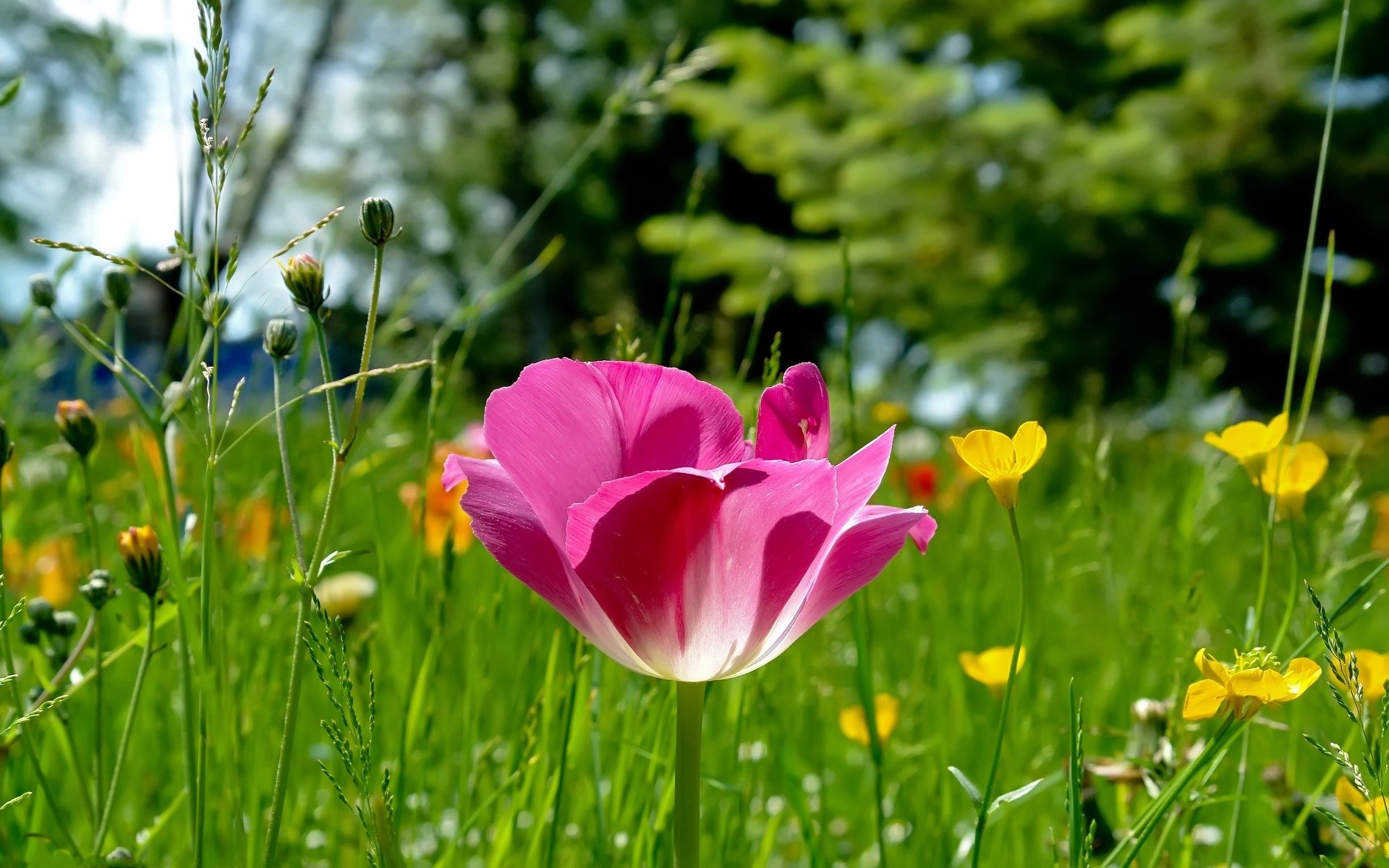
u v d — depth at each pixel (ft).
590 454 1.78
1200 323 4.29
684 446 1.80
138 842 2.07
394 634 2.48
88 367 3.01
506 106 37.35
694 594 1.74
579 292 37.96
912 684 2.77
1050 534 3.99
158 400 1.98
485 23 36.63
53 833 2.26
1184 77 16.96
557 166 35.94
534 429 1.76
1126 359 17.70
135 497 2.94
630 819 2.26
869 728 2.14
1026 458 1.87
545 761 2.17
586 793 2.36
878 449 1.77
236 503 2.70
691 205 2.48
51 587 2.77
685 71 2.82
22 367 3.00
